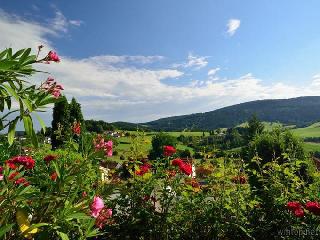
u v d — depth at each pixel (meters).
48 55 2.83
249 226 5.45
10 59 2.24
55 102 2.39
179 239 5.30
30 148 4.36
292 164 6.10
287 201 5.49
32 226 2.34
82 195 2.85
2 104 2.33
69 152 4.31
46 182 2.94
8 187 2.62
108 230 4.91
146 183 5.33
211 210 5.23
